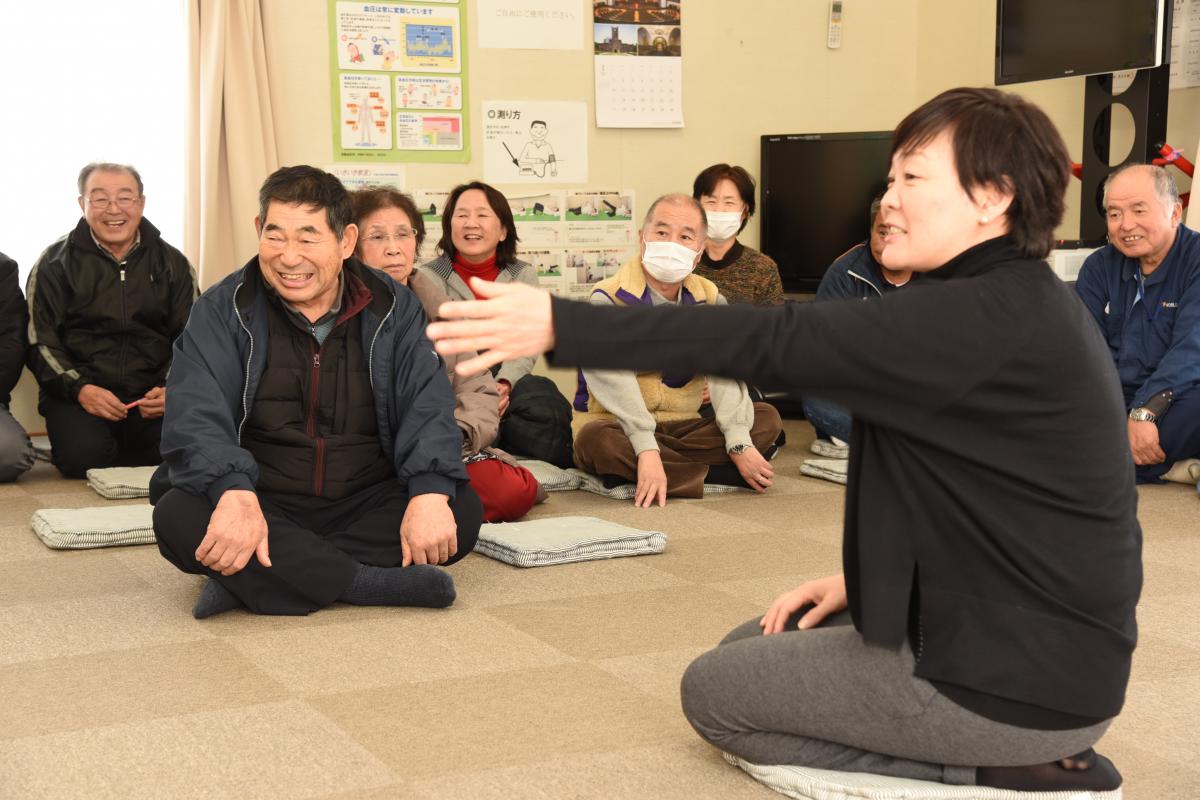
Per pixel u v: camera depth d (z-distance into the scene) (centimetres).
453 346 128
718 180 479
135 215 442
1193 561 300
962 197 136
